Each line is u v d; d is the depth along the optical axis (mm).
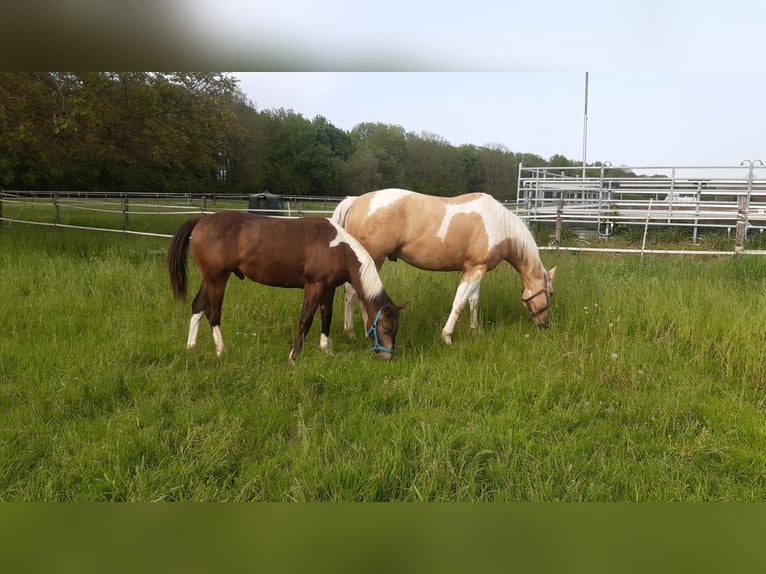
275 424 3383
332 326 5746
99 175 36469
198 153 17375
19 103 10750
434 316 6082
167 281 7195
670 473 2924
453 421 3527
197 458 2939
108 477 2686
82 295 6246
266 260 4520
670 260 8984
